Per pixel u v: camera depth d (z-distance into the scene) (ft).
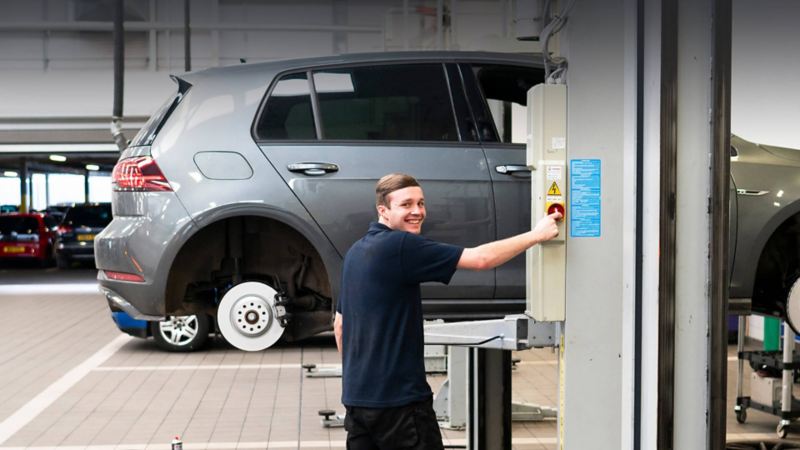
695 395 13.08
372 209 24.94
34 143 65.41
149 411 25.16
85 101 64.39
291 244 26.91
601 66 13.56
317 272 27.37
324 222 24.93
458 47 47.91
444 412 24.25
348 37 65.00
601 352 13.78
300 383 28.73
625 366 13.58
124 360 33.35
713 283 12.91
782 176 23.12
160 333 34.76
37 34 66.18
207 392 27.50
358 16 64.69
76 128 64.69
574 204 13.65
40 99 64.54
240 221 26.71
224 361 32.86
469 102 25.22
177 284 26.30
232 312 26.78
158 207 25.31
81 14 66.64
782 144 32.71
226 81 26.25
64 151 65.82
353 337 14.23
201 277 26.99
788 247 24.02
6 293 61.87
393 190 14.47
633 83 13.20
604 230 13.69
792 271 24.08
